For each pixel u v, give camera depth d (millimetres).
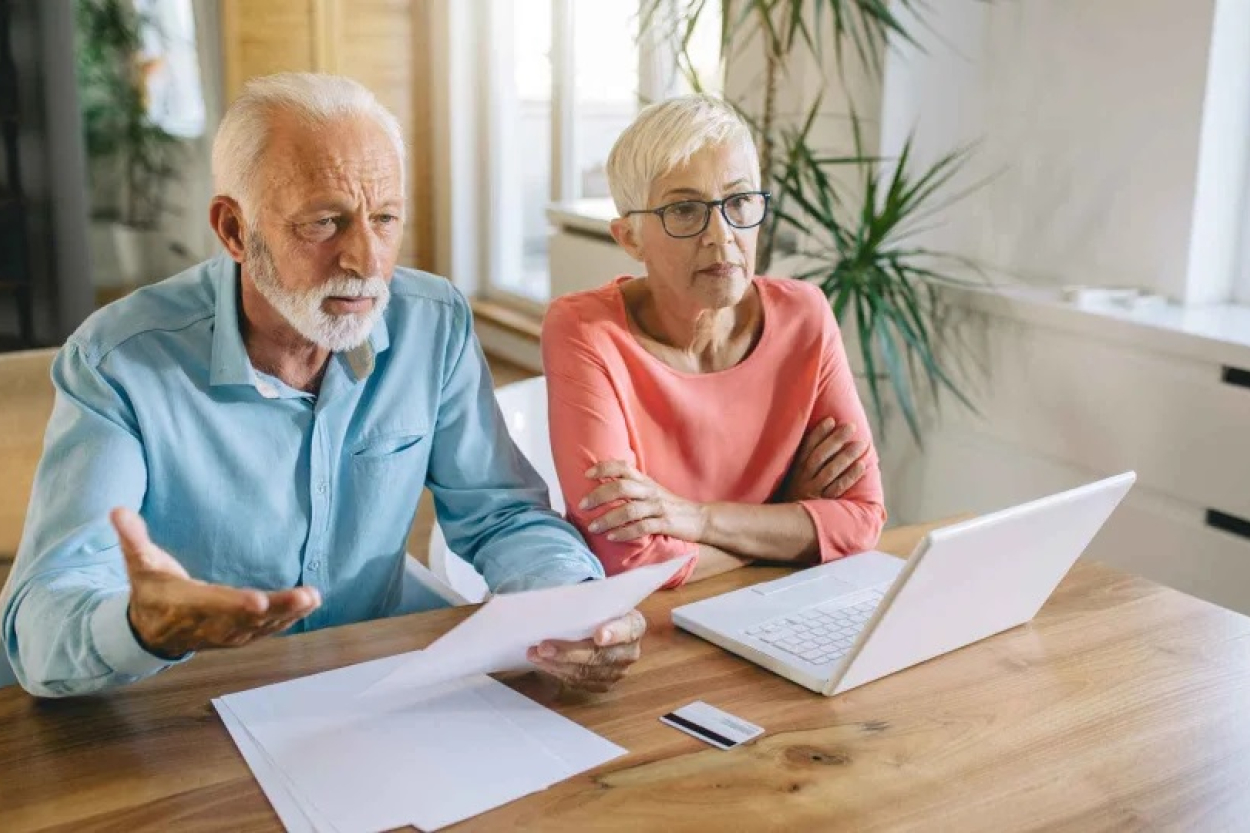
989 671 1339
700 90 3104
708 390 1746
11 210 4418
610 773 1111
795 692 1279
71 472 1340
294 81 1345
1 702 1203
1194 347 2426
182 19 4859
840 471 1773
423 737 1159
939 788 1107
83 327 1417
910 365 2951
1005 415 2898
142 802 1043
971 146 3131
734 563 1655
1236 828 1065
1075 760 1163
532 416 2018
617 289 1775
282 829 1013
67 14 4336
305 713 1191
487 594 1905
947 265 3184
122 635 1098
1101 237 2867
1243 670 1358
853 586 1548
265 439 1481
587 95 4895
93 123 4719
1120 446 2625
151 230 4918
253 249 1354
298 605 996
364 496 1564
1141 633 1446
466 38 5520
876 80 3070
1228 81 2598
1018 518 1275
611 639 1230
